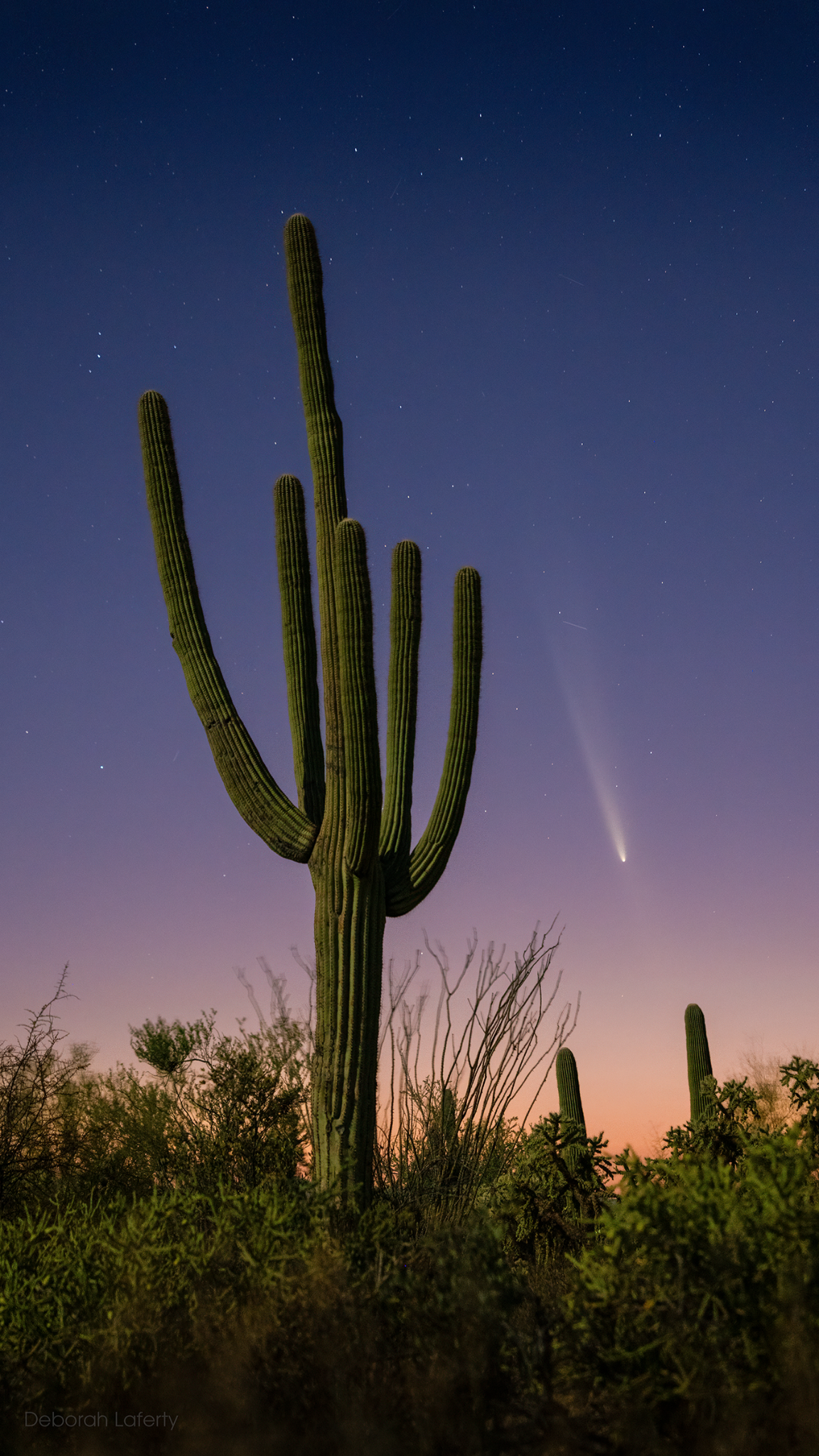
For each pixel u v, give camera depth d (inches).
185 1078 311.7
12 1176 298.7
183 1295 152.4
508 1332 126.3
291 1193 183.2
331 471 294.7
